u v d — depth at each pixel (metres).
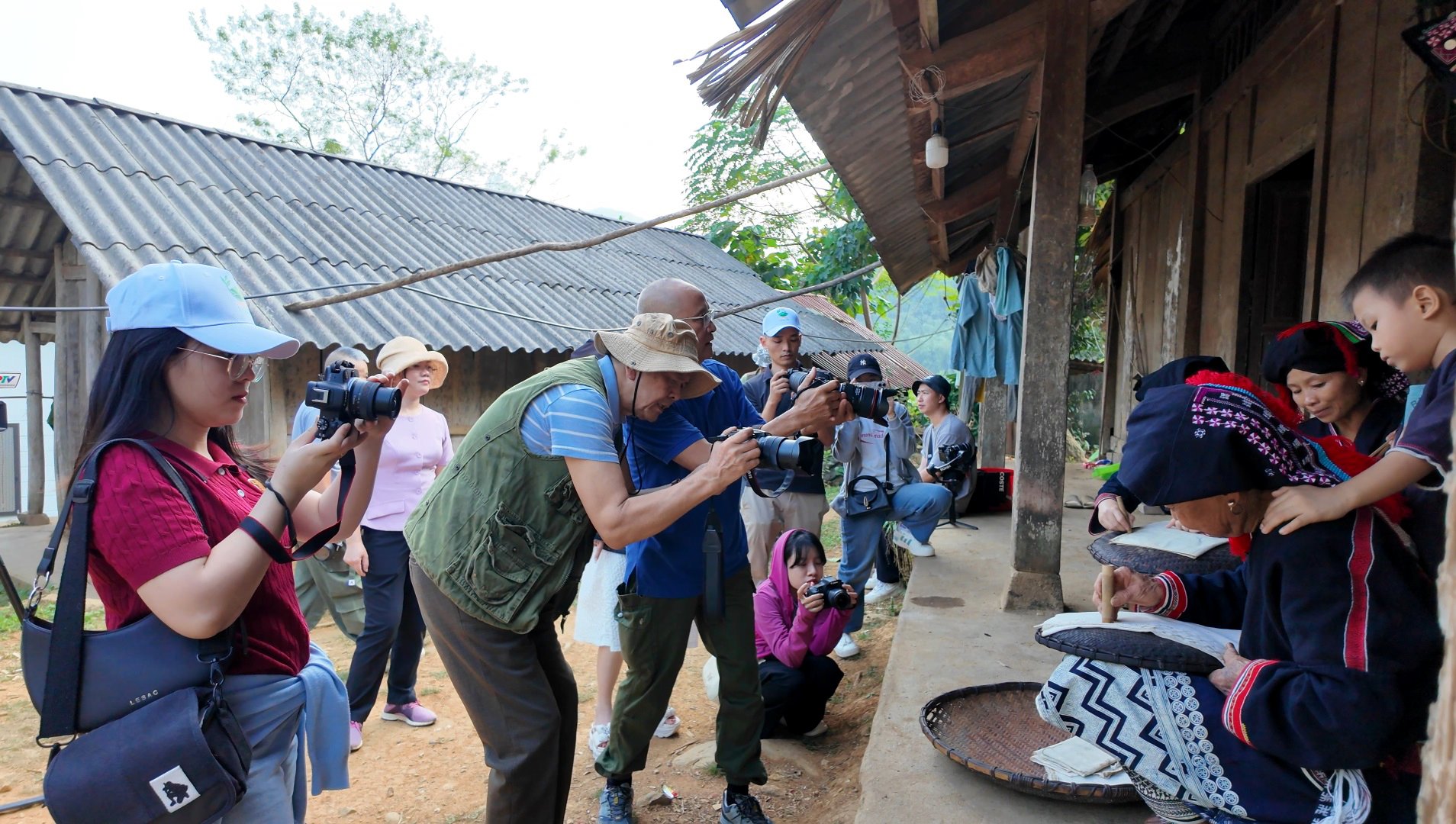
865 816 2.35
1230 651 1.73
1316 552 1.53
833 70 4.20
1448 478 0.91
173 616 1.54
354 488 1.95
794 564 3.74
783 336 4.00
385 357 4.12
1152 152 8.33
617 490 2.15
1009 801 2.41
